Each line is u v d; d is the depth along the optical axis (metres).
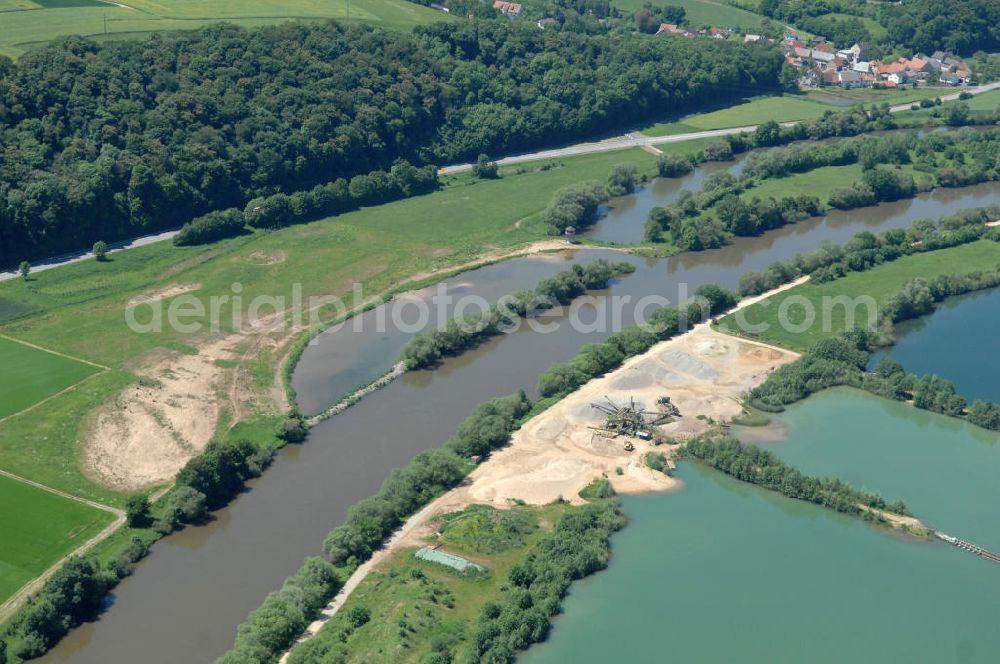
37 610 190.75
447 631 188.00
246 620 194.88
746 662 187.12
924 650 191.12
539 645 189.62
